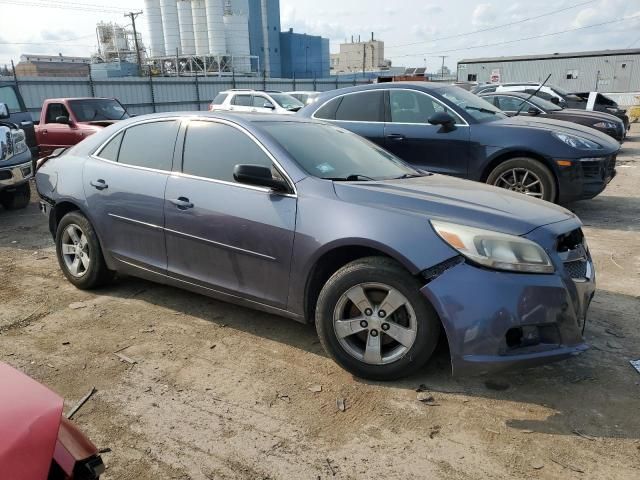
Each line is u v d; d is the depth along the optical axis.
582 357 3.55
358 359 3.25
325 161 3.79
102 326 4.07
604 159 6.89
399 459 2.60
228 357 3.59
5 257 5.93
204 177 3.89
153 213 4.08
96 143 4.73
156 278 4.25
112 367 3.46
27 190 8.70
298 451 2.66
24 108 11.23
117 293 4.74
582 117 12.20
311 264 3.32
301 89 40.78
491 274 2.90
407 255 3.00
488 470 2.52
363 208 3.23
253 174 3.40
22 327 4.05
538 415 2.93
